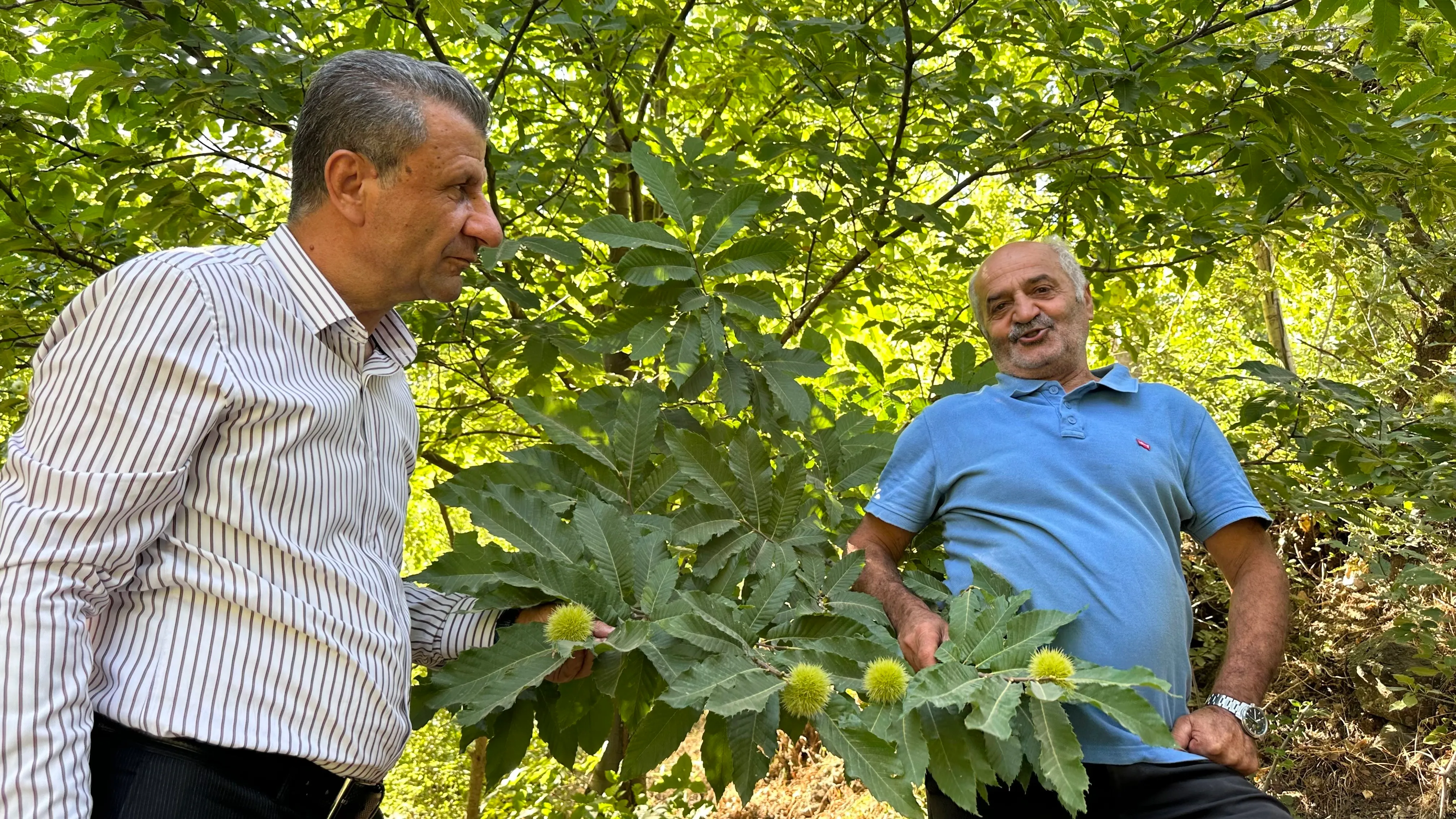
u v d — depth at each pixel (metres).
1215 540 1.94
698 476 1.86
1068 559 1.79
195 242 3.37
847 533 2.17
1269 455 3.25
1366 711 4.99
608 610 1.56
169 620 1.23
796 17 3.36
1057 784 1.30
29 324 3.21
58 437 1.15
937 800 1.86
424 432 4.11
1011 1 2.97
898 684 1.44
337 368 1.42
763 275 3.54
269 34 2.72
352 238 1.41
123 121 3.15
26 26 3.32
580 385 3.51
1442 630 4.42
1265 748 5.09
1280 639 1.79
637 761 1.51
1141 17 2.93
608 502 1.84
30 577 1.10
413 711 1.51
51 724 1.08
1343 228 3.93
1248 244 3.83
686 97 3.80
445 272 1.47
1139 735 1.28
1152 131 3.07
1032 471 1.89
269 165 3.58
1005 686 1.39
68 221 3.22
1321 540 5.18
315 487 1.33
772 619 1.59
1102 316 4.29
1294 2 2.65
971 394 2.09
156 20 2.67
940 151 3.21
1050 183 3.46
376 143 1.36
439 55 2.78
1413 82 3.39
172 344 1.19
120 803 1.18
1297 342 6.55
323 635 1.29
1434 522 3.47
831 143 3.47
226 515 1.24
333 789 1.36
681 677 1.39
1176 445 1.94
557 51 3.39
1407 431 2.87
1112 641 1.72
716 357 1.90
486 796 3.79
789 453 2.12
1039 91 3.87
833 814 6.04
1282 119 2.63
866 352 2.92
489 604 1.57
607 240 1.88
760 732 1.49
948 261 3.66
